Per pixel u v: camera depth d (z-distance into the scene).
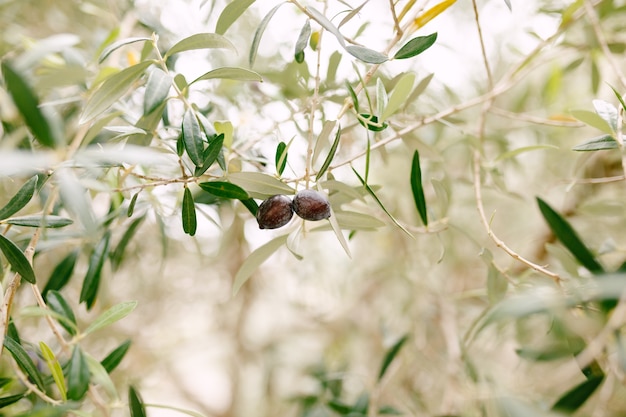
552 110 0.71
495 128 0.75
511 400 0.37
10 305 0.42
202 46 0.41
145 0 0.65
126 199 0.55
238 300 1.10
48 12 0.67
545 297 0.37
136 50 0.61
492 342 0.79
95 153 0.35
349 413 0.63
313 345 1.17
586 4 0.50
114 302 0.91
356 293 1.07
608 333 0.37
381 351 0.95
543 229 0.72
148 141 0.46
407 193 0.79
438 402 0.84
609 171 0.69
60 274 0.54
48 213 0.46
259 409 1.12
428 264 0.84
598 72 0.61
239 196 0.42
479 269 0.89
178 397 1.15
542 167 0.84
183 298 1.06
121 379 0.74
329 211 0.40
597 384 0.38
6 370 0.53
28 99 0.32
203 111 0.56
